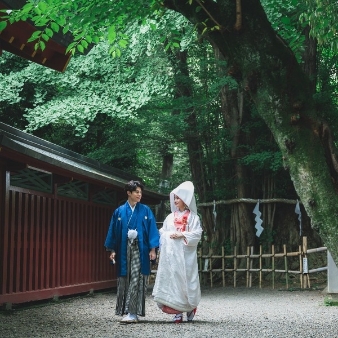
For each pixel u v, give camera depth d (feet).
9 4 22.81
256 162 58.08
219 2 13.98
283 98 13.30
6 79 55.93
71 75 55.01
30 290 32.01
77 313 28.32
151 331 21.21
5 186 29.25
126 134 60.34
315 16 22.58
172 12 44.11
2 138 23.86
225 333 20.48
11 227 29.99
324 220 12.76
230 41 13.71
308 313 28.40
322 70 59.06
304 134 13.15
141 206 25.31
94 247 42.27
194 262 24.59
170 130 58.75
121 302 24.40
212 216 60.95
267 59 13.42
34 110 54.54
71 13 20.43
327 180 12.87
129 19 20.53
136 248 24.68
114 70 55.21
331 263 42.39
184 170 79.25
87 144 65.77
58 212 36.17
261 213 59.11
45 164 29.84
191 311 24.67
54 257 35.32
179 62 59.47
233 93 60.34
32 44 28.27
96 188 41.16
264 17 13.67
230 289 50.83
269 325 23.02
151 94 53.62
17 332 21.18
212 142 62.64
